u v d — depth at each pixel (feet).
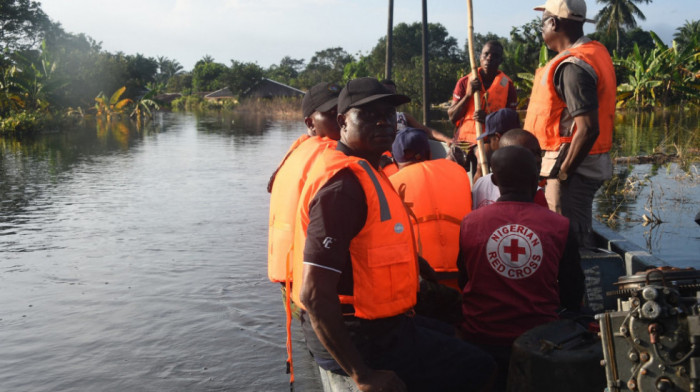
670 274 6.53
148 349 13.58
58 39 254.88
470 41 17.03
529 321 8.89
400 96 7.79
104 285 18.51
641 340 6.24
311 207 7.34
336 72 304.09
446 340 8.10
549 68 12.59
